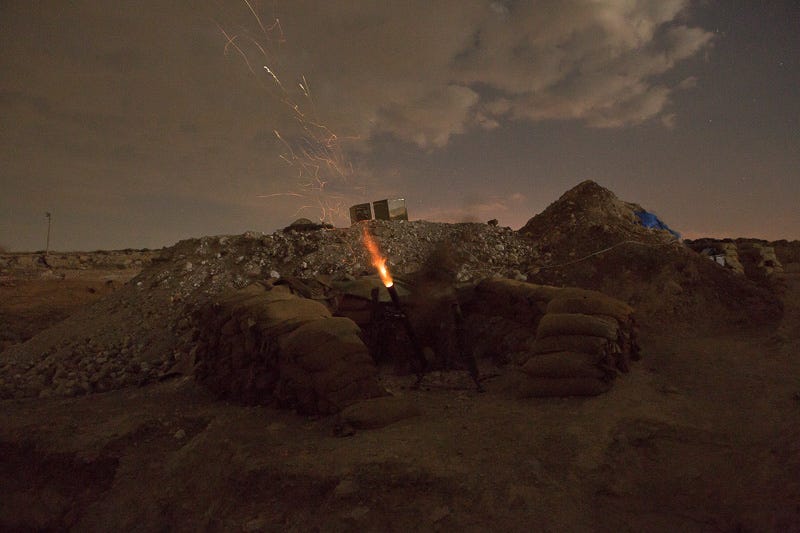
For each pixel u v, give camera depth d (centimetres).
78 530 361
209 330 559
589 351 422
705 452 308
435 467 305
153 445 427
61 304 1695
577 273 763
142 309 845
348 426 376
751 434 323
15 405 575
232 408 473
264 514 302
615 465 301
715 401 389
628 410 371
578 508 265
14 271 2548
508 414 388
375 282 605
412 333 495
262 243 974
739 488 267
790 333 543
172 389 577
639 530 247
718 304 662
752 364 469
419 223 1007
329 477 309
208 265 934
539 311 533
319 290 659
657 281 702
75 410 521
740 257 955
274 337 453
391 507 281
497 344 594
